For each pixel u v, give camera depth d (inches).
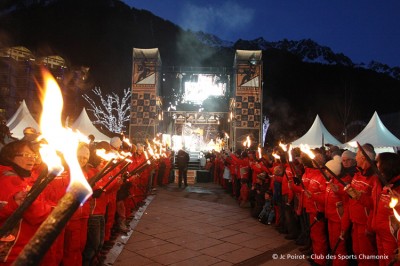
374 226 123.0
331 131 1702.8
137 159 324.2
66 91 1288.1
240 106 830.5
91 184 62.1
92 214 162.9
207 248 226.7
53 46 2345.0
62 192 128.6
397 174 119.0
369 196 134.5
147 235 257.9
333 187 155.6
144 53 844.6
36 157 101.7
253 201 367.9
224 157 568.7
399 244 110.0
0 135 214.5
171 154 759.7
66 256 137.1
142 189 394.0
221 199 459.2
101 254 200.7
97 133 502.9
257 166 332.2
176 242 239.8
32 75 1136.2
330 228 170.7
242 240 248.5
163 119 995.9
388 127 906.7
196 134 1130.7
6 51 1167.6
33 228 93.4
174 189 578.2
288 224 254.1
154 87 837.8
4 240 88.0
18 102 1104.2
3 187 88.0
